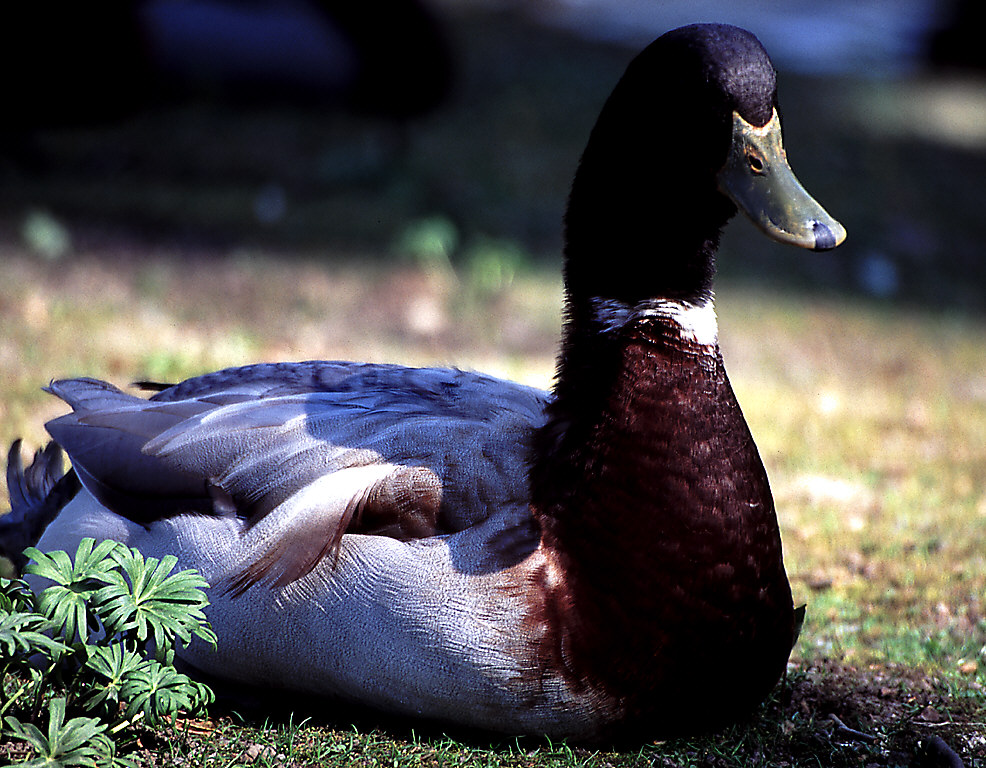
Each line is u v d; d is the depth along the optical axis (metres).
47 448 6.05
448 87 20.05
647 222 4.84
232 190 16.17
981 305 15.42
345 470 4.86
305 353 10.76
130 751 4.73
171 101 19.17
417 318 12.44
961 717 5.51
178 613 4.50
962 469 9.38
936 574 7.30
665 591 4.61
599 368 4.88
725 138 4.68
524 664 4.59
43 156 16.77
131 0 18.42
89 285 12.23
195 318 11.53
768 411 10.46
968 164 21.05
